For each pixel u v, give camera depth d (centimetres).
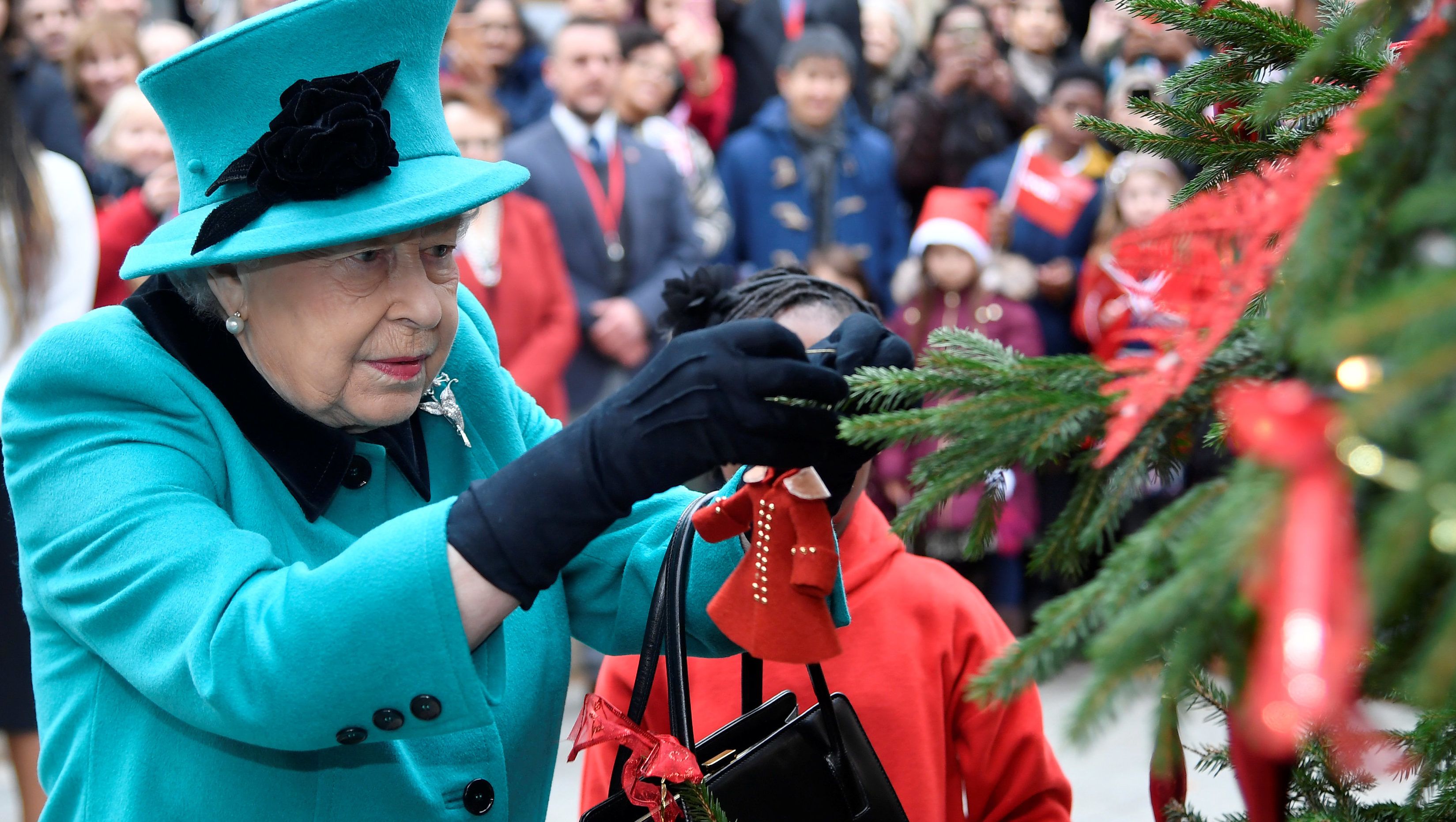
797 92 464
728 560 140
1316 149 89
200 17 571
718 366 102
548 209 392
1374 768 93
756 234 461
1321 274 69
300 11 124
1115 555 75
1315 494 60
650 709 175
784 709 142
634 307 394
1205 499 74
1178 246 83
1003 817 166
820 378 100
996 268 414
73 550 121
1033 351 402
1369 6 73
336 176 119
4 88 299
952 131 474
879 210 471
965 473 85
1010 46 568
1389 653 70
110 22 418
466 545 108
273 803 127
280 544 131
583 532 107
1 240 295
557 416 376
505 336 369
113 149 372
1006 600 388
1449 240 69
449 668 108
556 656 147
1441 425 58
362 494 140
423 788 134
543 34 580
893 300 471
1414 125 70
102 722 131
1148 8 107
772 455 103
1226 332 76
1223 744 122
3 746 377
